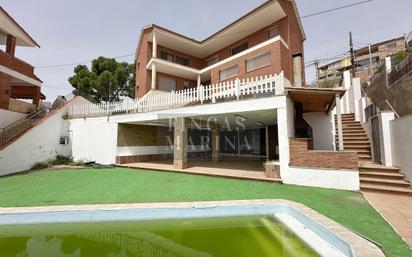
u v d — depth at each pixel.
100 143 13.66
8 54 14.48
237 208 5.28
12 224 4.69
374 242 3.33
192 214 5.12
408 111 9.35
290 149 8.14
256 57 16.48
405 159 7.13
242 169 10.86
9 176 10.17
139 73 22.33
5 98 13.99
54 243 4.02
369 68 27.98
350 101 15.47
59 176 9.86
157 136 15.58
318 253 3.49
